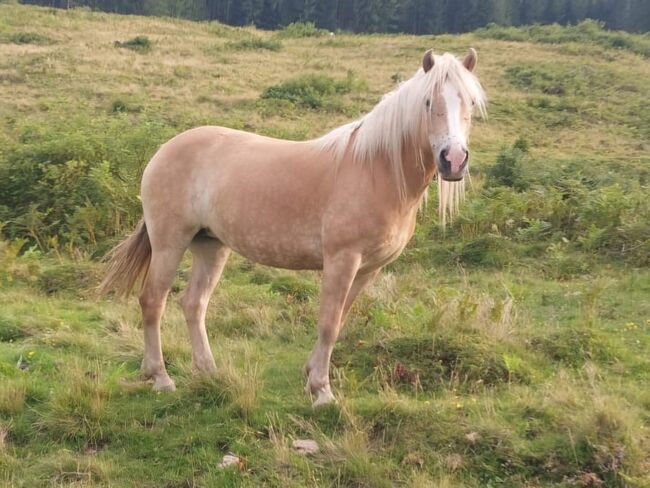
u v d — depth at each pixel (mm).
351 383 4398
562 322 5996
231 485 3445
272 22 60000
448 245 8406
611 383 4531
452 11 58969
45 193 8961
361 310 5734
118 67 21875
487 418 3836
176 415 4129
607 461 3430
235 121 15297
